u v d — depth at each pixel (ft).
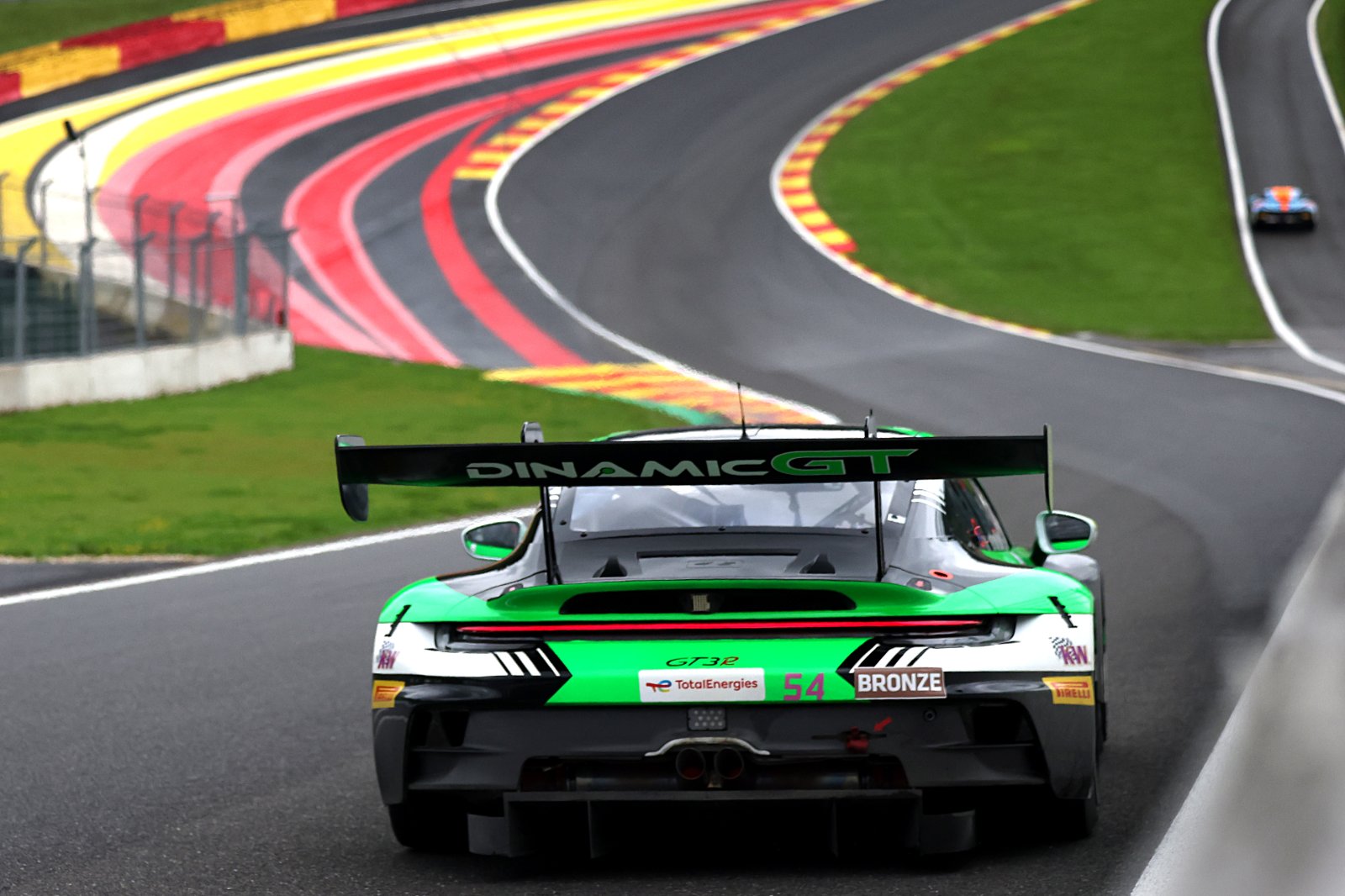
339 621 123.03
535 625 57.52
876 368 366.84
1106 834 62.13
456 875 59.88
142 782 76.02
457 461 56.08
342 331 447.83
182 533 184.85
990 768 56.39
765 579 56.85
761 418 301.02
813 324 443.32
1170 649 101.30
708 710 56.44
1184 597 121.70
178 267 363.56
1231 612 113.80
